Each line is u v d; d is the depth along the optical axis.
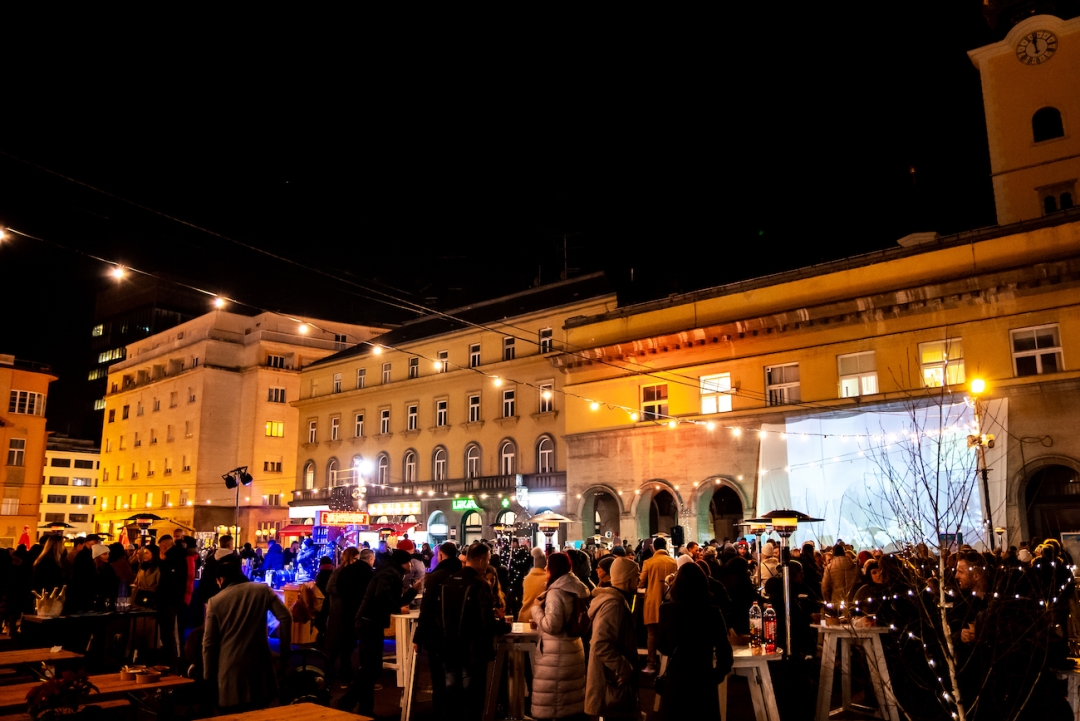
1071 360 22.77
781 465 27.80
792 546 26.47
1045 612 8.30
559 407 38.31
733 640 9.38
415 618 11.47
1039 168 31.34
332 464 51.19
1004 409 23.33
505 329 41.69
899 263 26.92
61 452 97.06
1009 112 32.44
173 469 63.09
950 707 8.17
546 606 8.11
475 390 42.78
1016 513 22.22
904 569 9.48
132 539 27.03
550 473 37.31
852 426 26.08
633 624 7.72
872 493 24.34
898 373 25.98
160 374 68.88
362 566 11.71
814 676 12.09
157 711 8.03
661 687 7.07
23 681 8.61
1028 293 23.86
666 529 34.22
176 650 13.11
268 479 61.06
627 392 33.66
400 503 44.41
